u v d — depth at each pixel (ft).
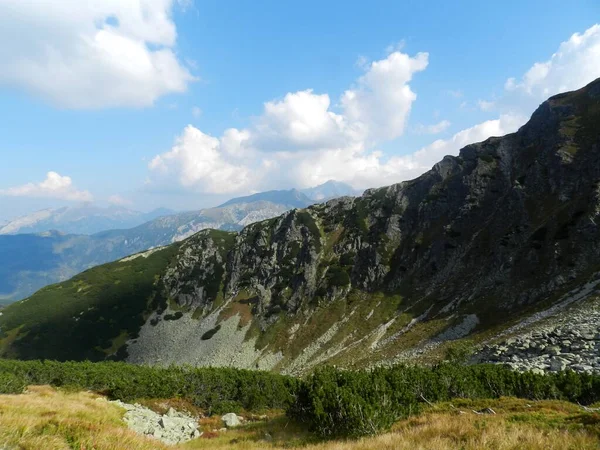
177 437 77.61
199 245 552.00
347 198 508.12
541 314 188.34
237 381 116.88
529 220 293.02
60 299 496.23
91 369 126.11
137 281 515.91
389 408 60.34
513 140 395.34
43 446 33.68
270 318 379.35
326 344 313.32
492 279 275.59
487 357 144.87
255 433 70.08
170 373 114.62
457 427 44.65
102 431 41.19
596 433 38.34
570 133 325.01
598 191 252.01
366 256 396.57
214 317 415.03
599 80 356.79
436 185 423.23
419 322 282.36
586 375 76.43
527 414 51.67
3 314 472.44
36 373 121.49
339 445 46.09
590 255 224.74
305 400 70.90
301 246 456.04
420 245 370.12
